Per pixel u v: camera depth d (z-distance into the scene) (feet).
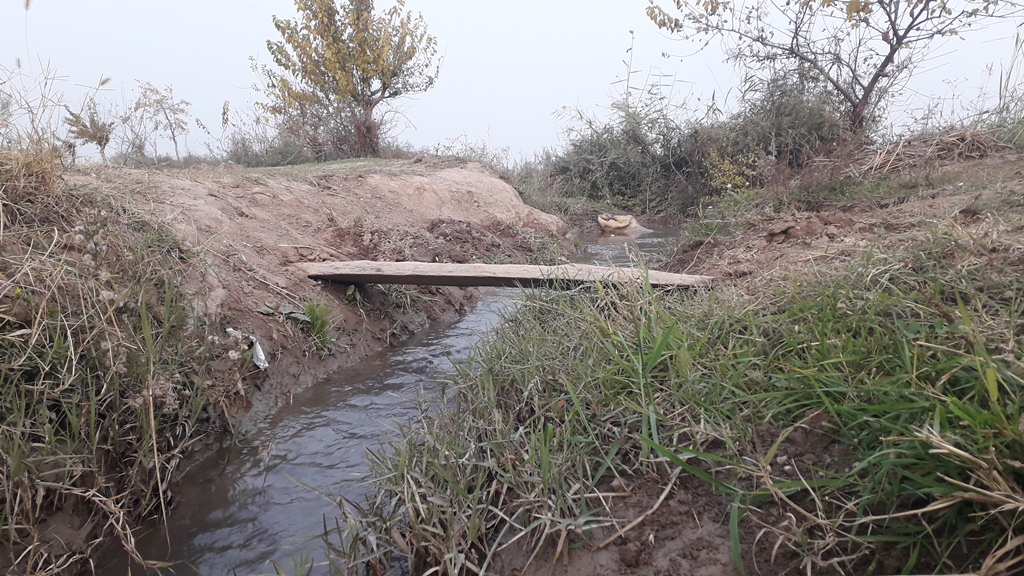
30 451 8.28
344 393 14.24
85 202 12.23
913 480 6.93
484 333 15.46
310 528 9.49
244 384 12.98
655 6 41.16
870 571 6.60
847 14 35.78
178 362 11.10
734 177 40.57
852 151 30.71
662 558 7.53
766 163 39.09
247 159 41.70
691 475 8.45
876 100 37.81
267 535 9.34
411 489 8.71
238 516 9.78
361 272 16.85
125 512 9.25
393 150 48.98
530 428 9.95
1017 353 7.63
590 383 10.19
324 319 15.56
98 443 9.26
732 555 7.33
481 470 9.05
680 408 9.16
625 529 7.87
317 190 23.90
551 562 7.81
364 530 8.83
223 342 12.96
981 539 6.36
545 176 51.19
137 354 10.11
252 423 12.62
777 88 41.37
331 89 47.70
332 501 9.11
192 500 10.14
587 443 9.16
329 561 8.14
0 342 8.84
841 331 9.34
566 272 15.61
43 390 8.80
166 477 9.84
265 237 18.02
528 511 8.36
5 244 9.89
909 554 6.66
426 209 27.76
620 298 13.57
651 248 33.47
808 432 8.32
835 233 16.61
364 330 17.29
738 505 7.54
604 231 42.09
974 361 7.36
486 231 28.27
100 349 9.68
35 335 8.82
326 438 12.16
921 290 9.99
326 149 45.24
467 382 12.24
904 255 11.21
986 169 20.20
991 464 6.14
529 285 16.20
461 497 8.58
